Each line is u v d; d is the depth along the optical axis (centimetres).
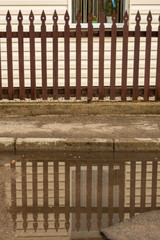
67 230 442
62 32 947
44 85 966
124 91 974
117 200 524
